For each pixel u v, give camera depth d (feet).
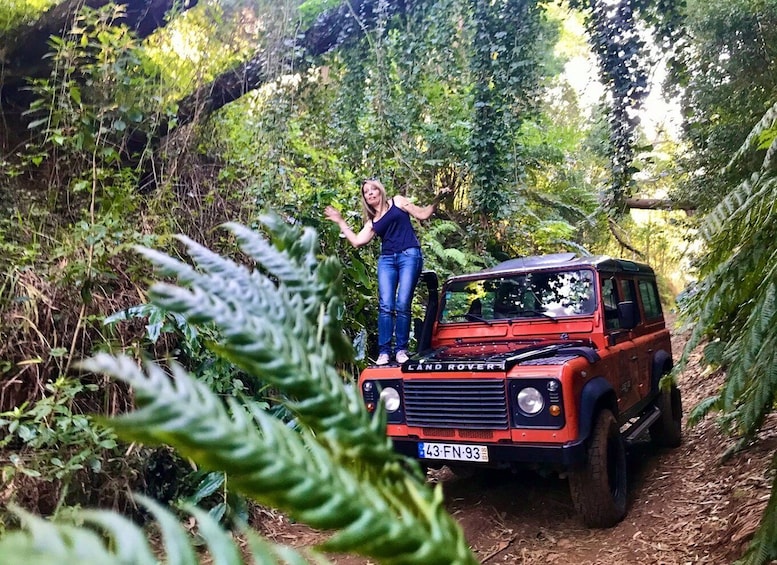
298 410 1.82
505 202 22.81
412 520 1.64
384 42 20.40
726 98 26.94
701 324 7.97
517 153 24.20
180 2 18.02
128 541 1.17
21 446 11.50
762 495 11.93
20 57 16.35
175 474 13.11
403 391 13.60
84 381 12.65
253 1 19.33
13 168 15.42
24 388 12.05
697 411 10.98
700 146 28.89
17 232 14.20
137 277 13.41
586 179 37.22
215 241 16.44
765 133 8.59
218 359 12.98
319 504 1.48
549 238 29.50
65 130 15.16
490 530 13.28
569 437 11.91
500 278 16.20
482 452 12.61
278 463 1.45
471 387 12.72
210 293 1.96
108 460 11.68
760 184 7.97
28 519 1.15
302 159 19.76
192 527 11.75
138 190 16.78
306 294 2.25
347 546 1.50
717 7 26.27
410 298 15.75
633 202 34.37
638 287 18.28
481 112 21.07
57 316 12.78
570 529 13.01
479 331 16.15
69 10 16.24
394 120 21.36
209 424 1.36
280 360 1.81
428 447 13.19
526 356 13.05
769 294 6.98
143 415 1.27
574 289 15.29
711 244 8.20
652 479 16.01
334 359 2.13
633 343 16.51
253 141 18.89
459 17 21.26
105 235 13.33
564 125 37.99
